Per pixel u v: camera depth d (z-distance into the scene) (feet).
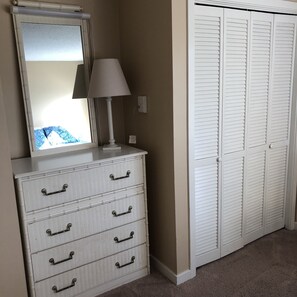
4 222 5.46
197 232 7.39
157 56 6.46
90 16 7.11
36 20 6.52
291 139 8.87
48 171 5.70
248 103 7.63
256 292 6.68
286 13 7.88
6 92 6.50
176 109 6.33
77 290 6.45
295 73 8.46
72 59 7.06
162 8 6.08
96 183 6.29
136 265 7.21
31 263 5.82
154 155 7.11
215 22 6.64
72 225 6.15
